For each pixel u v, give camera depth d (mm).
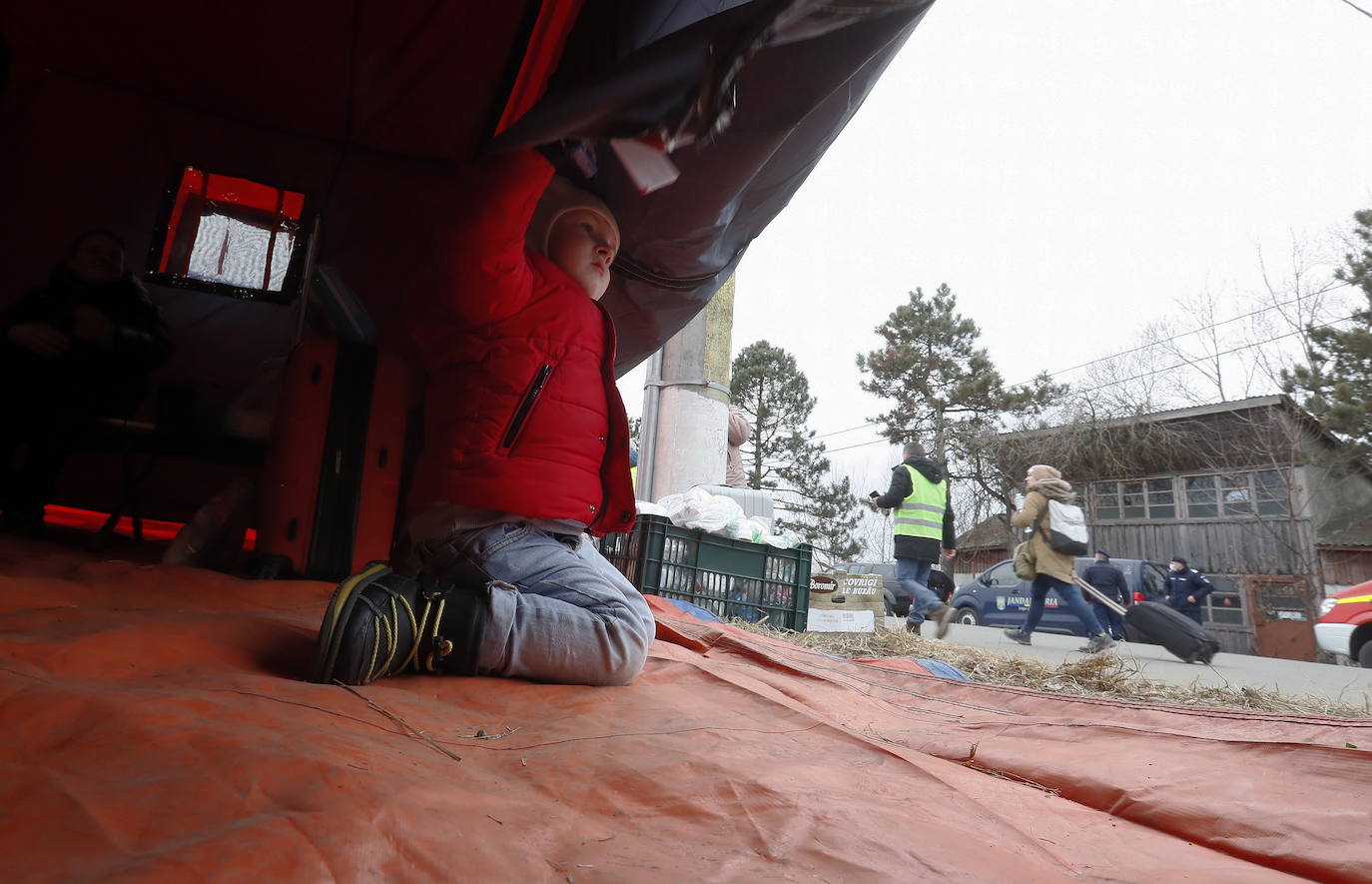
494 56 3783
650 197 3486
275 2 3658
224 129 4547
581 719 1733
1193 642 7504
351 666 1708
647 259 4082
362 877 832
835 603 6293
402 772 1153
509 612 1967
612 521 2391
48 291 3715
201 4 3754
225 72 4164
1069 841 1386
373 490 3104
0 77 4207
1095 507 25750
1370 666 9727
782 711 2082
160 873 729
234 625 1936
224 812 896
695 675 2430
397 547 2385
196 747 1053
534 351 2205
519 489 2148
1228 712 2512
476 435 2180
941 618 8297
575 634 2035
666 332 5000
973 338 41125
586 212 2430
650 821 1202
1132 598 13594
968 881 1114
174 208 4574
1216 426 23125
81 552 3230
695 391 8359
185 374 4742
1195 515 23500
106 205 4516
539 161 2053
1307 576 19328
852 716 2502
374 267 4781
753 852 1117
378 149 4613
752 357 47719
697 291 4457
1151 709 2689
